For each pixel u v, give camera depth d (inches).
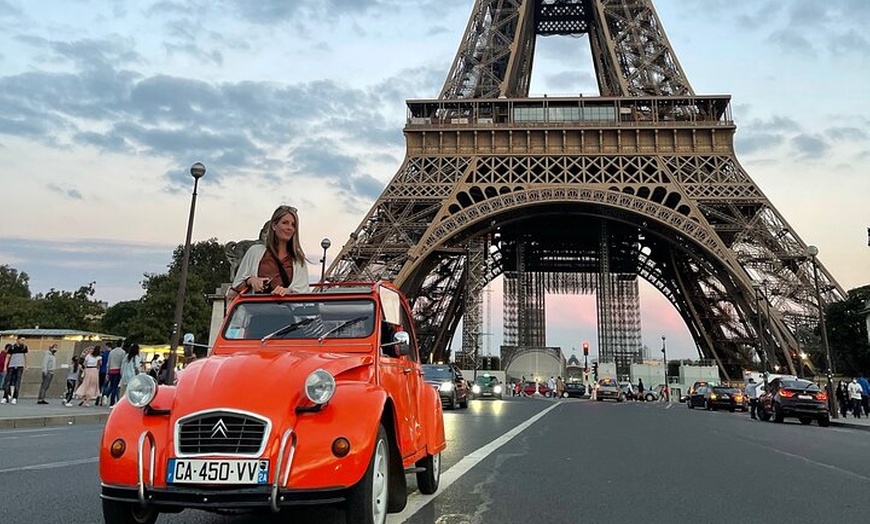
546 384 2797.7
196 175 1152.8
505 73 2223.2
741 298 2012.8
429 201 1964.8
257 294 297.6
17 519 270.1
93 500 312.0
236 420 209.8
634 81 2175.2
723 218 1897.1
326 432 211.8
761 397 1295.5
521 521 288.2
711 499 352.5
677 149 2022.6
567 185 1968.5
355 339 278.4
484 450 558.6
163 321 2923.2
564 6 2898.6
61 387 1294.3
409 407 294.4
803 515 314.7
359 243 1889.8
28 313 3390.7
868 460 552.4
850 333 2245.3
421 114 2176.4
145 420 216.8
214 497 202.4
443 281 2496.3
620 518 299.9
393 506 288.5
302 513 293.3
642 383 2928.2
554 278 3563.0
